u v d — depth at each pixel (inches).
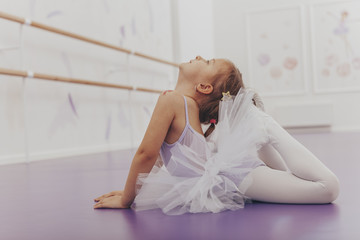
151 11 176.7
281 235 25.6
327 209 32.5
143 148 34.7
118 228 29.5
